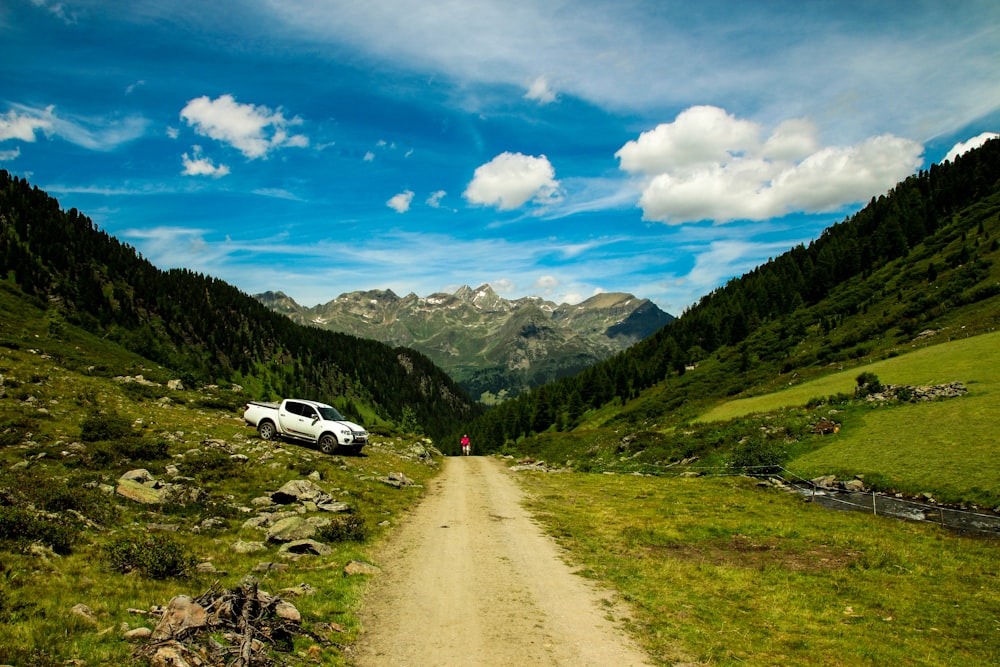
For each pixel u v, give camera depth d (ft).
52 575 27.63
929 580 45.52
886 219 462.19
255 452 79.36
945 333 222.07
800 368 274.16
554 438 285.43
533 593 38.96
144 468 59.62
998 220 346.74
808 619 36.24
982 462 80.59
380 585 38.42
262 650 23.88
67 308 398.62
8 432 62.03
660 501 85.46
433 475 114.73
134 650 21.52
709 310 529.04
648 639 31.30
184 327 577.43
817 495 89.20
